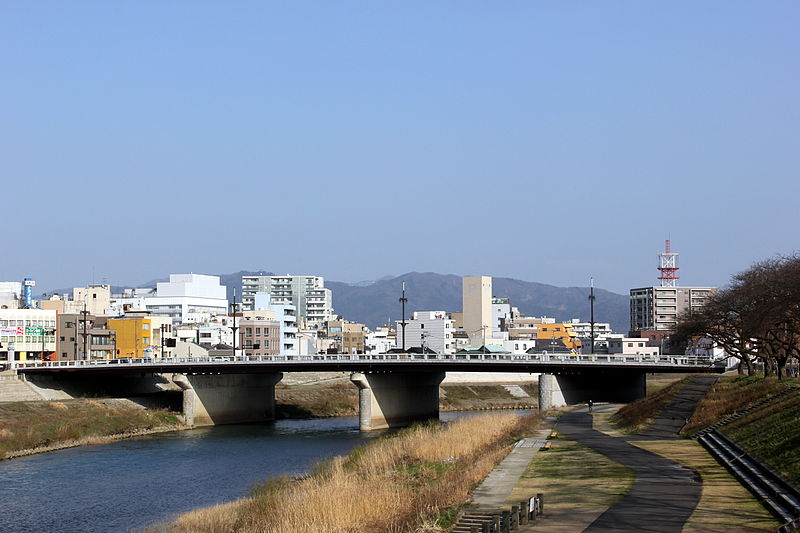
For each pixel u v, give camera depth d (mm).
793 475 55062
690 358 161000
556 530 46531
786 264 127688
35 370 157375
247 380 173625
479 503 55156
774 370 135500
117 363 163125
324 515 56031
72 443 127188
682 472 65438
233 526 62719
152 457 113750
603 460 73062
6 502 83125
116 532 70188
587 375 169500
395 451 88625
